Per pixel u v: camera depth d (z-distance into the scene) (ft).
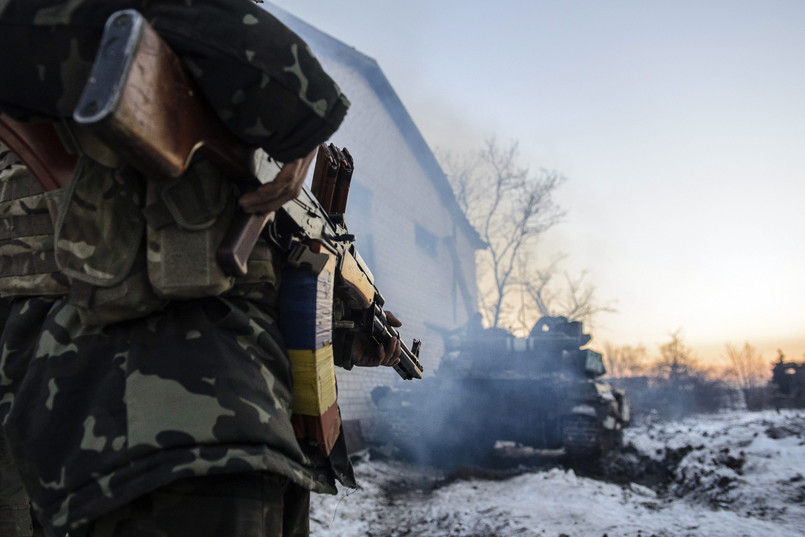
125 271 3.28
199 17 2.97
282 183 3.48
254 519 3.27
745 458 27.40
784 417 48.52
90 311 3.32
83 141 3.19
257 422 3.28
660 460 35.24
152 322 3.46
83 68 2.99
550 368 40.45
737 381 312.09
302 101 3.18
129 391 3.22
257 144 3.31
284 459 3.40
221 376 3.31
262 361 3.67
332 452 4.43
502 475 29.71
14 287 3.69
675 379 126.52
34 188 3.60
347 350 5.96
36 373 3.43
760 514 20.33
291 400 3.85
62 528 3.00
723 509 21.86
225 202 3.46
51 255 3.57
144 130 2.66
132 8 2.96
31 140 3.34
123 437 3.10
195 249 3.28
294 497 4.42
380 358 6.37
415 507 23.11
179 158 2.96
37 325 3.71
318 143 3.38
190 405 3.18
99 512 2.95
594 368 41.63
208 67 3.00
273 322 3.95
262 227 3.66
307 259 4.08
